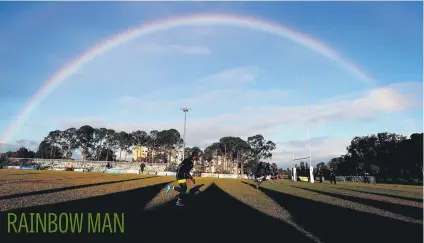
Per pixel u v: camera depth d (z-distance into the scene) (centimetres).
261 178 2136
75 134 10650
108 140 11000
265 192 1708
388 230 632
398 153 6250
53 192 1201
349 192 1841
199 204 1020
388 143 6831
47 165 7662
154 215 751
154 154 11031
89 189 1428
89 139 10825
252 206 1002
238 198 1280
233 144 10469
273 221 719
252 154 10719
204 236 548
